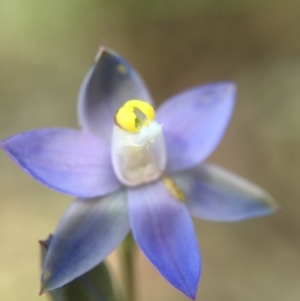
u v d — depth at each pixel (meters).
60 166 0.06
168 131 0.06
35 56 0.15
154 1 0.14
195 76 0.15
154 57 0.15
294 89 0.14
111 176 0.06
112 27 0.15
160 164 0.06
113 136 0.06
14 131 0.14
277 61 0.15
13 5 0.14
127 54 0.15
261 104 0.14
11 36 0.15
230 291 0.12
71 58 0.15
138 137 0.06
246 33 0.15
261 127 0.14
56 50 0.15
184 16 0.15
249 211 0.06
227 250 0.12
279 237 0.12
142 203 0.06
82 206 0.06
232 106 0.06
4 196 0.13
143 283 0.12
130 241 0.06
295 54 0.15
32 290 0.12
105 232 0.06
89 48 0.15
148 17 0.15
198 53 0.15
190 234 0.06
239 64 0.15
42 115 0.14
